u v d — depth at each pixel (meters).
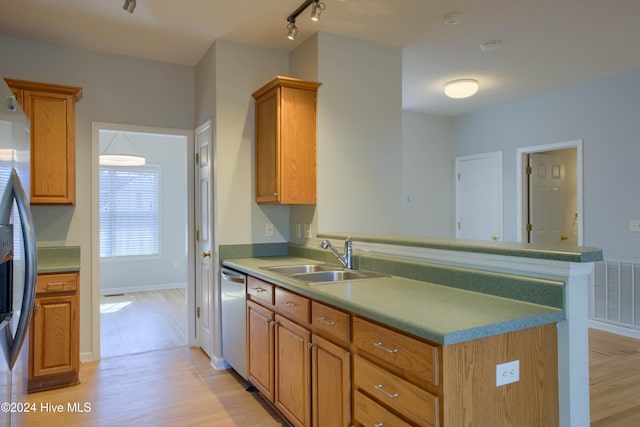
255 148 3.41
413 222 5.68
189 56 3.62
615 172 4.21
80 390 2.95
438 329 1.36
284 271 2.83
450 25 3.03
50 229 3.35
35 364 2.90
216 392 2.90
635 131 4.06
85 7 2.76
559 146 4.70
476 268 1.96
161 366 3.39
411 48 3.45
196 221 3.86
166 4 2.72
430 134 5.83
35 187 3.03
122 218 6.43
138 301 5.75
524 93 4.82
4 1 2.68
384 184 3.37
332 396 1.94
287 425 2.46
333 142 3.16
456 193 5.93
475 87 4.06
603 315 4.30
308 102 3.07
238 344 2.99
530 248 1.77
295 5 2.74
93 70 3.50
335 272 2.68
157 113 3.73
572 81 4.38
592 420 2.52
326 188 3.14
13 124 1.65
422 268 2.21
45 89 3.05
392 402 1.57
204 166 3.62
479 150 5.61
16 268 1.64
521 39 3.29
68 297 3.01
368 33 3.16
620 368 3.30
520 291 1.74
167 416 2.57
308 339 2.13
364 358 1.74
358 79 3.26
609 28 3.09
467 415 1.39
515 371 1.50
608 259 4.26
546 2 2.70
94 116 3.50
